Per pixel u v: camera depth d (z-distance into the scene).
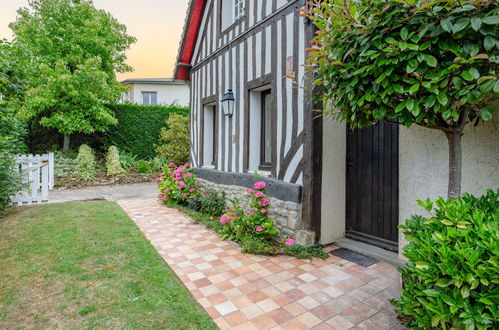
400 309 1.83
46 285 2.51
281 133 3.99
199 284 2.60
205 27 6.35
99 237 3.80
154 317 2.06
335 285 2.59
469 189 2.43
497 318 1.19
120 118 11.23
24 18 9.82
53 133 10.52
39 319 2.03
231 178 5.11
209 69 6.19
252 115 4.81
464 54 1.50
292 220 3.62
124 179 9.83
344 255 3.32
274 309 2.20
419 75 1.62
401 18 1.69
